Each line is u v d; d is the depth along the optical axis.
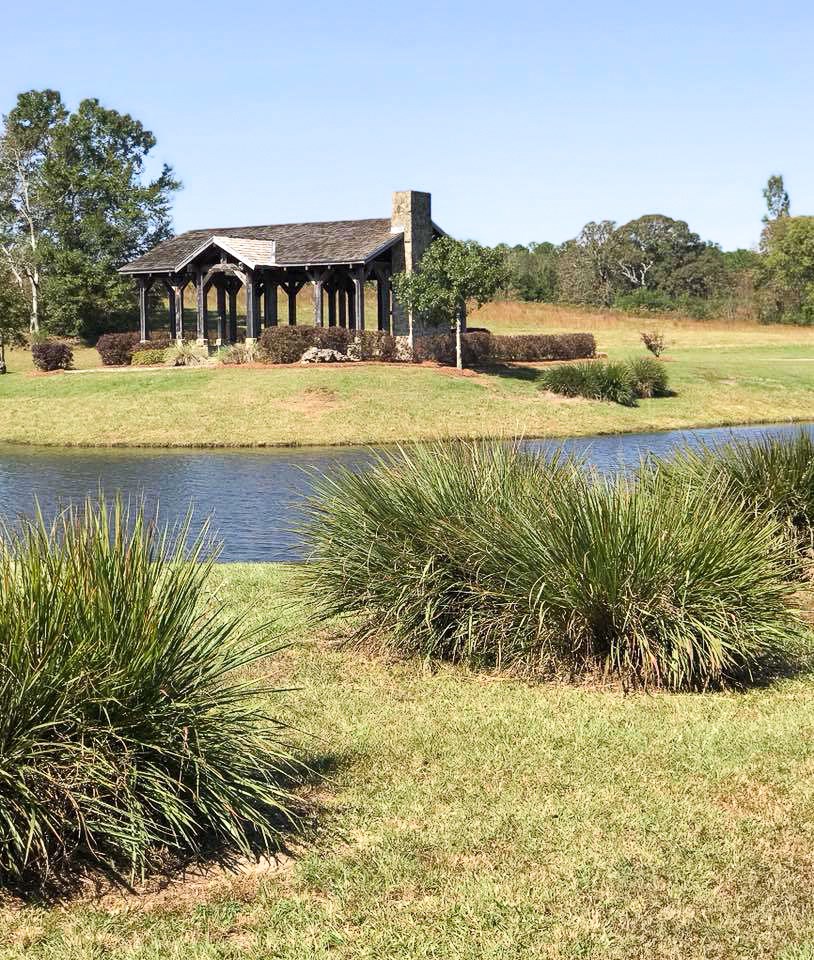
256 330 46.00
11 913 4.73
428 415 33.28
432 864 5.16
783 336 75.19
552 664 8.46
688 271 109.38
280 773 6.26
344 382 35.75
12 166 68.69
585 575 8.09
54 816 4.90
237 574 11.92
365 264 42.50
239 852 5.30
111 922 4.64
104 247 67.12
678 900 4.82
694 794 6.00
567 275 110.00
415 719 7.35
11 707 4.83
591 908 4.75
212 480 23.19
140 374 39.03
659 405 37.97
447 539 8.84
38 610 5.07
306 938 4.50
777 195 119.94
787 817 5.68
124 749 5.05
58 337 65.69
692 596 8.13
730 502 9.26
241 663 5.82
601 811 5.75
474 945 4.45
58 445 31.23
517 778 6.25
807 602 10.08
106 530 5.62
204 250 44.75
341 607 9.41
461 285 39.06
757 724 7.20
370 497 9.45
